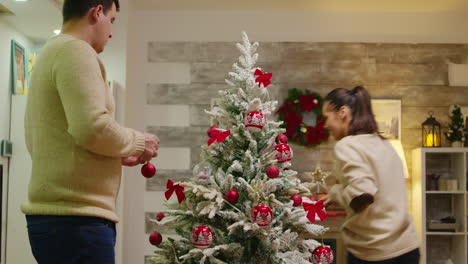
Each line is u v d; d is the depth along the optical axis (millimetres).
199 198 2000
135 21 4941
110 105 1641
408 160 4891
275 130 2080
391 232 2314
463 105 4945
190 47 4957
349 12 4969
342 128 2607
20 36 3686
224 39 4957
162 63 4945
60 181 1536
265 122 2082
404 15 4984
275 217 2023
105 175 1592
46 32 3725
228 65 4949
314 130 4805
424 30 4973
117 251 4238
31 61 3717
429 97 4949
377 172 2379
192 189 1971
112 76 4445
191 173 4875
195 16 4969
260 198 1929
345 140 2473
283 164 2102
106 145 1508
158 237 2029
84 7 1669
